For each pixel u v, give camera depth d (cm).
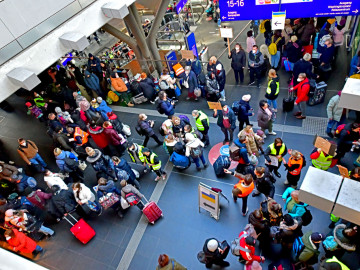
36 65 809
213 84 1010
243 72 1152
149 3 1488
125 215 846
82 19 874
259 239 642
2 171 904
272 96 895
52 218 889
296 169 684
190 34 1278
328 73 1018
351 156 806
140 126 931
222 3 1021
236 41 1429
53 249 819
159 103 988
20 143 942
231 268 670
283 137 909
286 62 1102
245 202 707
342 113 824
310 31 1030
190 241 745
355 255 628
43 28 800
